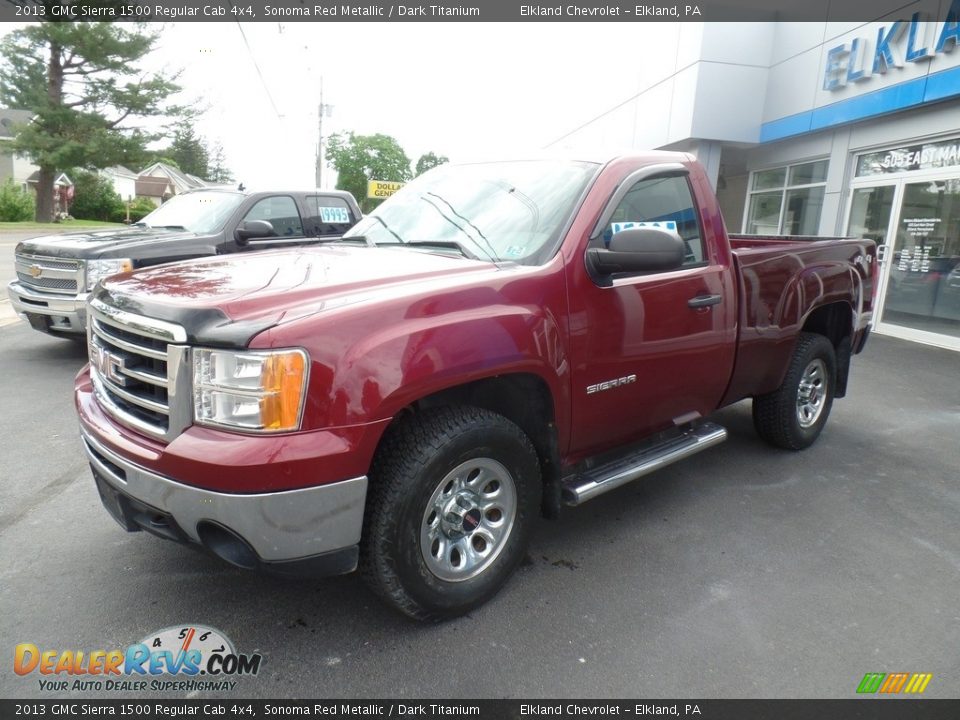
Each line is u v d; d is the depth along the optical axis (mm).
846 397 6484
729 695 2361
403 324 2342
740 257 3814
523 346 2637
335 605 2824
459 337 2443
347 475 2219
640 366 3221
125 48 31906
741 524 3670
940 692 2398
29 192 49312
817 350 4590
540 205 3195
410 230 3555
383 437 2475
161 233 7289
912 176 9805
